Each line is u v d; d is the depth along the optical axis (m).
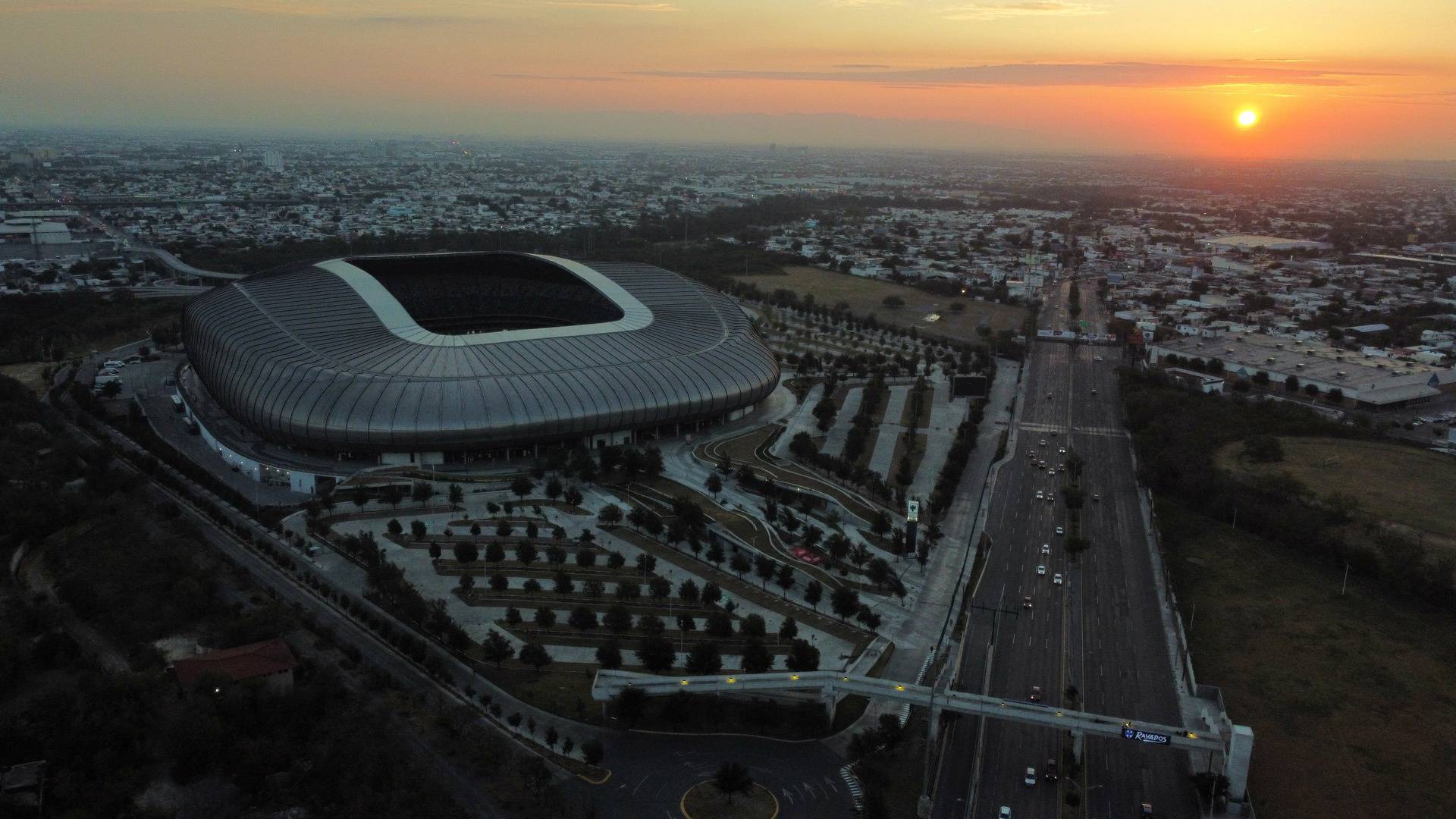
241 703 162.00
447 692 182.12
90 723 156.38
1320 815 155.75
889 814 152.25
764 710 174.88
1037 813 154.62
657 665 185.38
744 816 151.38
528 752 165.12
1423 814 156.00
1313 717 183.12
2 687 169.75
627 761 164.38
